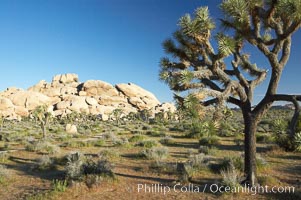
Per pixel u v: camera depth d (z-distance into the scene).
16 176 12.53
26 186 10.95
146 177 11.86
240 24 8.91
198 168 12.35
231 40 8.82
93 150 20.06
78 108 103.88
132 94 122.06
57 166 13.92
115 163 14.62
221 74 9.30
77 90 126.06
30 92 112.00
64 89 125.62
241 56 10.79
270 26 9.09
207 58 9.45
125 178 11.63
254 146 9.92
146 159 15.66
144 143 21.39
